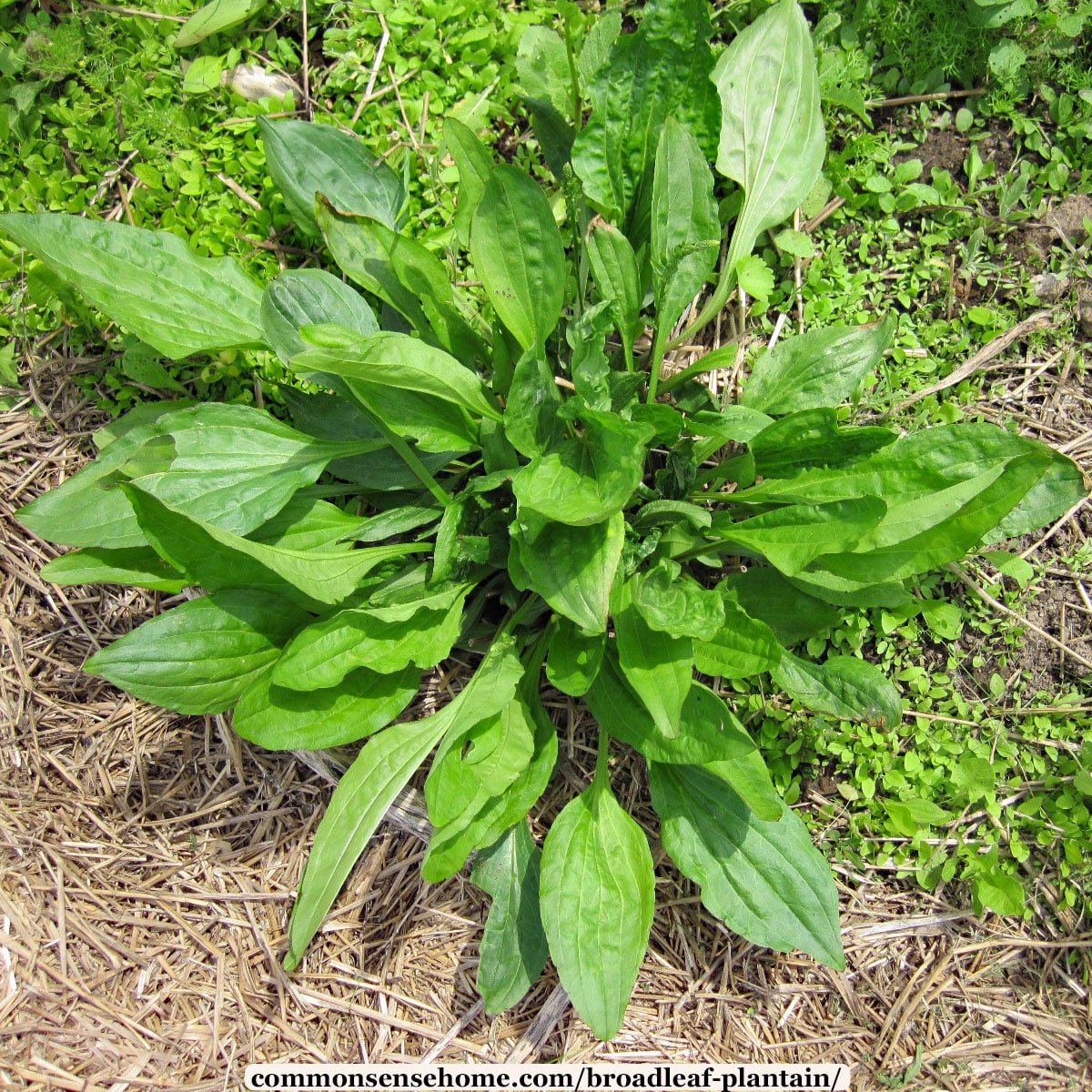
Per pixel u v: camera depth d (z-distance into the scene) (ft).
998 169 2.50
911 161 2.45
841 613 2.33
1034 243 2.47
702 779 2.23
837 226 2.49
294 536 2.18
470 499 2.22
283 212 2.44
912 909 2.35
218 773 2.36
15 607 2.38
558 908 2.14
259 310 2.26
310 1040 2.27
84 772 2.35
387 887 2.33
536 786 2.16
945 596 2.39
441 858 2.04
